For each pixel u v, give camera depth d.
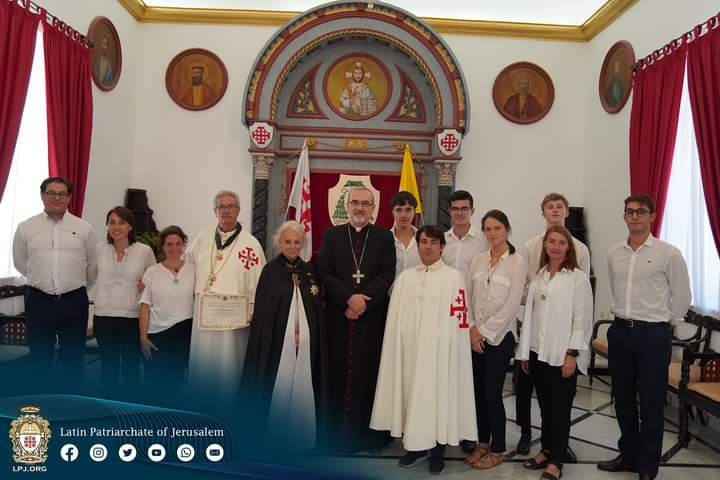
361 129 6.55
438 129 6.21
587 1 6.41
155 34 6.57
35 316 3.75
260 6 6.61
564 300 3.27
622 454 3.43
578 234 6.54
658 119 5.08
